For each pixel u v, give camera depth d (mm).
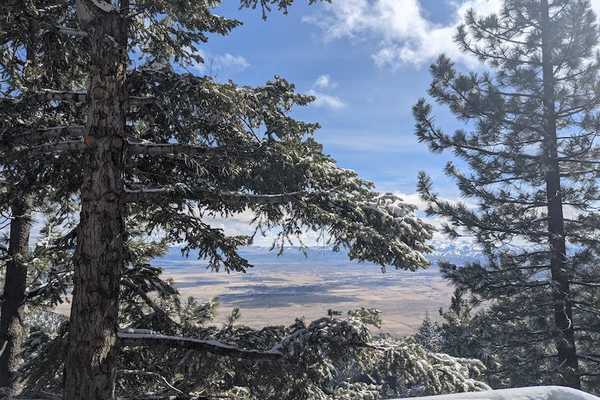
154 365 6492
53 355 5789
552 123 14922
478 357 16281
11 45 5211
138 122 6598
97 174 4996
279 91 5852
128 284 6422
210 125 5652
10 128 4945
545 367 14641
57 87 6074
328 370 5410
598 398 4934
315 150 5922
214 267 5477
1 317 7371
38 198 6965
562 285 13930
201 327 6438
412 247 5578
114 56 5074
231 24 6020
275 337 5992
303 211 5488
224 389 6238
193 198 5312
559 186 14641
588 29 14445
